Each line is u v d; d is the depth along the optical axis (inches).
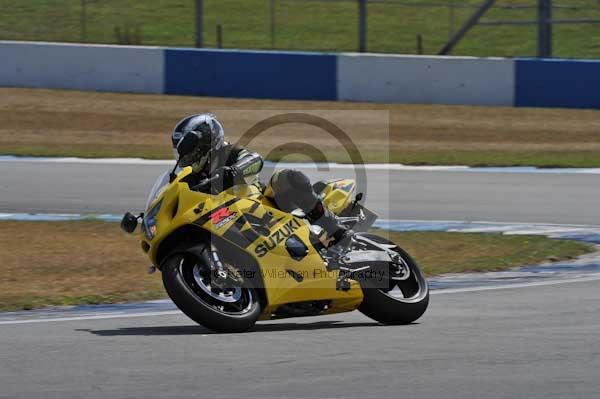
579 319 953.5
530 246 1455.5
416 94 2982.3
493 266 1318.9
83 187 2012.8
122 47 3016.7
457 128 2746.1
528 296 1093.8
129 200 1891.0
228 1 3759.8
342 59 2970.0
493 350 813.9
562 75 2942.9
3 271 1316.4
